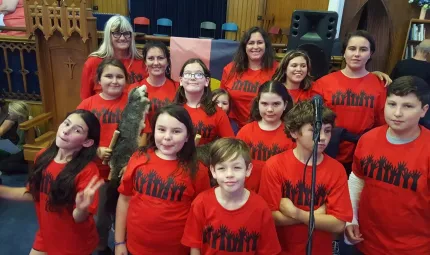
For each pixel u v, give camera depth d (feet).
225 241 5.03
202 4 23.04
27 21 10.66
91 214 5.94
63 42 10.78
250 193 5.19
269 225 5.08
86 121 5.77
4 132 11.70
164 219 5.44
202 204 5.15
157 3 23.25
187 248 5.70
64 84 11.25
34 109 12.78
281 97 6.25
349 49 7.61
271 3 21.07
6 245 8.70
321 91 7.95
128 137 6.68
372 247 5.64
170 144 5.34
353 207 5.86
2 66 12.76
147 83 8.05
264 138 6.40
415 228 5.29
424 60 11.13
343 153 7.69
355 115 7.64
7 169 11.84
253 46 8.45
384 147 5.44
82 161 5.82
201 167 5.71
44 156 6.04
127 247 5.81
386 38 14.07
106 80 7.33
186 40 11.30
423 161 5.11
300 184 5.30
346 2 15.71
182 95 7.13
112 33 8.66
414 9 13.93
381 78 7.81
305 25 9.51
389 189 5.36
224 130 7.06
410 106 4.99
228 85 8.87
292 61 7.73
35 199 6.12
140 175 5.60
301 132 5.09
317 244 5.35
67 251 5.98
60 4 10.34
